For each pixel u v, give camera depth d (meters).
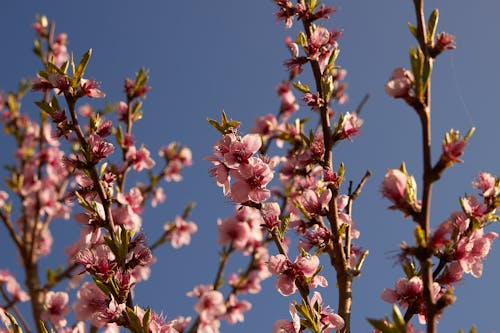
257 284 1.62
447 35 1.02
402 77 1.01
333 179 1.15
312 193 1.16
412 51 1.00
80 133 1.17
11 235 1.49
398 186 1.01
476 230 1.07
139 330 1.07
